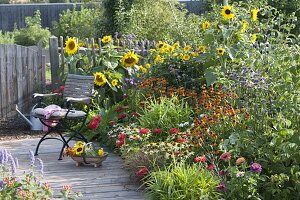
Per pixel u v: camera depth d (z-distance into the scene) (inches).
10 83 361.1
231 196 194.2
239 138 216.2
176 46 350.3
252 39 305.9
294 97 205.3
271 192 199.6
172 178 201.8
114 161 266.8
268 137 214.1
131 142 259.4
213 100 254.5
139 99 312.8
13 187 165.9
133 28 512.4
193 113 282.2
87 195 213.8
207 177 200.4
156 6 535.2
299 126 208.7
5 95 360.2
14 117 363.9
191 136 238.7
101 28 574.9
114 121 298.7
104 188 222.8
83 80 292.5
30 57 365.4
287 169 203.5
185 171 201.9
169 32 502.6
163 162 224.5
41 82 369.4
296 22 492.7
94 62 368.8
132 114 304.5
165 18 521.0
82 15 730.2
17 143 306.5
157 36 510.6
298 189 194.9
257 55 257.9
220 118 235.5
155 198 201.2
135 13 526.6
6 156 169.3
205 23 338.3
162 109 278.7
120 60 366.3
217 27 329.4
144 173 221.1
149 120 276.5
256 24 325.1
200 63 331.9
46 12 947.3
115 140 286.7
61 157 269.0
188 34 443.5
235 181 194.9
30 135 328.8
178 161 225.6
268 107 216.8
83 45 388.8
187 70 334.0
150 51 367.2
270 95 217.6
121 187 224.4
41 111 271.9
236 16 325.1
